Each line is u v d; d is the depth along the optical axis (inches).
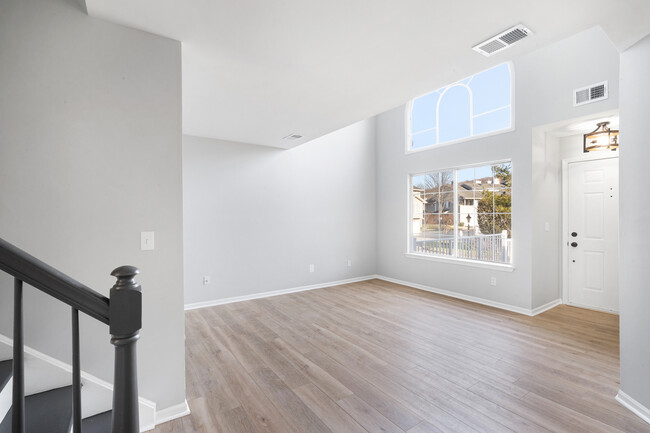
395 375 99.2
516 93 160.4
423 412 80.7
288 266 205.0
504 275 166.4
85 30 69.0
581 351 114.8
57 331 66.8
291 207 206.1
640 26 73.4
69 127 67.5
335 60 90.8
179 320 79.7
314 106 127.8
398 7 67.2
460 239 192.1
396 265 230.5
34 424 54.9
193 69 95.3
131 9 66.7
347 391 90.7
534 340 125.2
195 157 172.9
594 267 163.5
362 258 240.4
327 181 222.4
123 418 36.8
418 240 219.1
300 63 92.5
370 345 122.0
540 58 151.3
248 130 162.1
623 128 84.0
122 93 72.7
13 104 63.1
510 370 101.6
